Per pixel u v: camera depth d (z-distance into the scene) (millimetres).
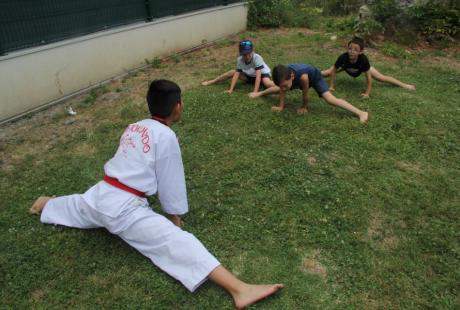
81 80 5672
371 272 2557
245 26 8961
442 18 7465
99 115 4945
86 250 2797
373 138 4086
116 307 2377
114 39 6043
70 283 2551
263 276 2564
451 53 7004
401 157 3762
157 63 6723
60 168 3848
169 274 2506
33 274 2625
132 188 2643
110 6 5973
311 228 2912
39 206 3182
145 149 2625
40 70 5098
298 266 2629
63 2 5281
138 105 5164
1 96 4746
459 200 3193
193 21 7500
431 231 2879
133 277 2568
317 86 4539
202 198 3264
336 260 2654
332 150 3889
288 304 2369
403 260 2641
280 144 4012
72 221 2945
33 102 5105
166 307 2361
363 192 3279
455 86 5449
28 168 3879
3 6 4641
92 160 3951
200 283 2402
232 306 2363
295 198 3227
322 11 10133
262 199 3230
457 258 2654
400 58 6695
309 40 7867
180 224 2932
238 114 4668
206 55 7266
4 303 2436
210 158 3814
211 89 5543
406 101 4926
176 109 2770
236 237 2857
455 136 4109
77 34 5570
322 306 2354
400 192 3277
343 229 2908
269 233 2887
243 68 5348
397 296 2396
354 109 4473
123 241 2850
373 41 7402
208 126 4434
